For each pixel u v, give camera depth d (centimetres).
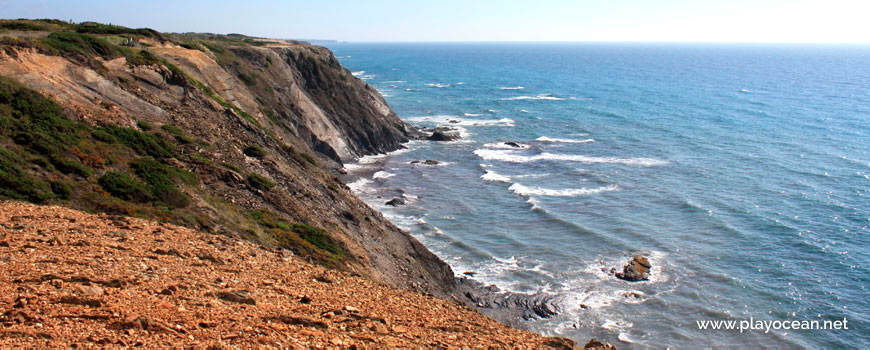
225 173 2644
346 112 6862
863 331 2948
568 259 3700
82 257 1213
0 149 1922
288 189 2942
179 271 1272
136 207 1964
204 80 4238
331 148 5866
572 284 3356
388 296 1567
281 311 1099
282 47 6856
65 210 1720
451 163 6194
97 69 3000
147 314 888
